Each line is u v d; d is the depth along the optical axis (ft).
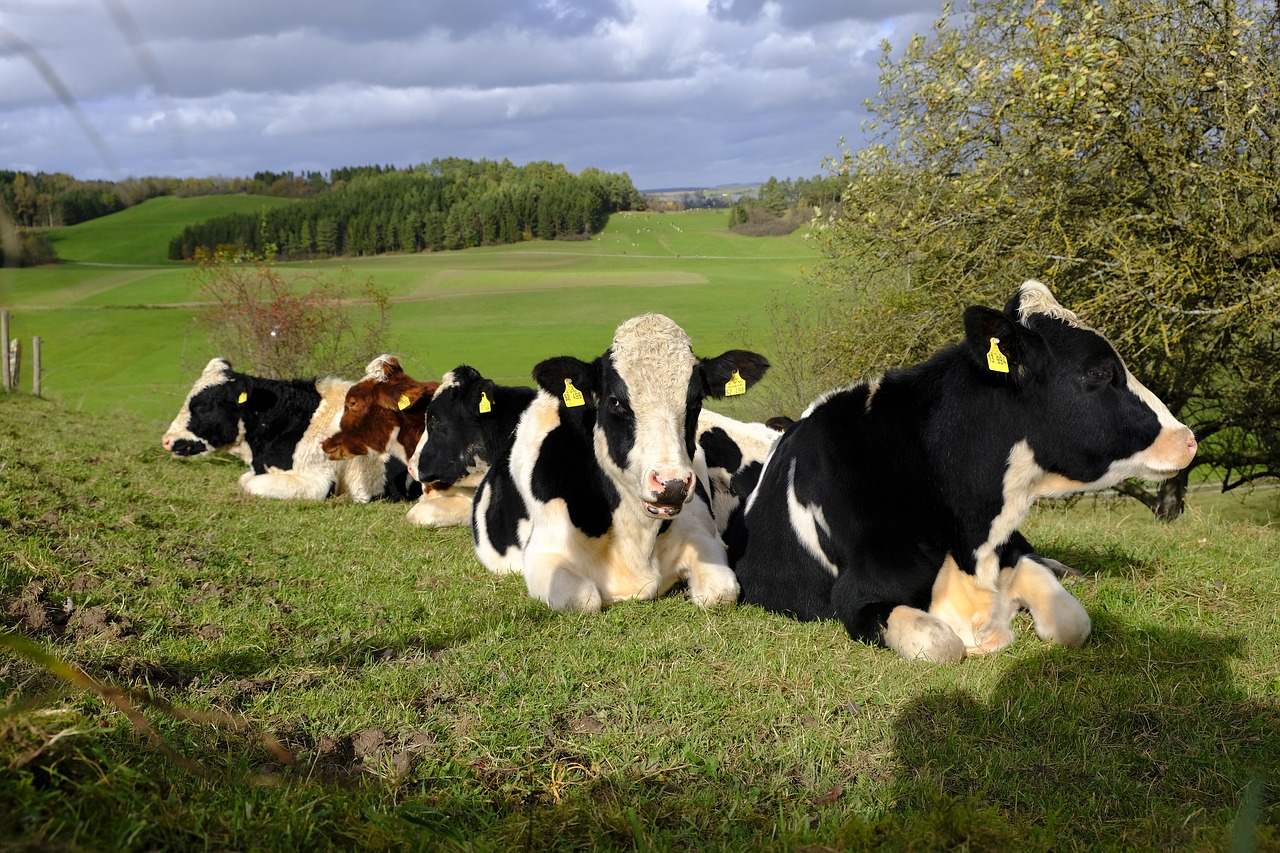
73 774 8.63
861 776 11.61
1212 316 39.09
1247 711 13.46
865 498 17.53
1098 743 12.60
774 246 384.06
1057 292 40.45
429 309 221.25
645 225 456.04
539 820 10.28
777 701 13.80
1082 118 36.27
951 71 39.11
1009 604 17.52
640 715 13.33
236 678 14.10
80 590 17.35
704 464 23.47
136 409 82.94
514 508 22.80
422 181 465.06
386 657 15.58
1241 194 38.14
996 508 17.31
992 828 9.82
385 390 35.81
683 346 19.44
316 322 73.15
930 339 45.83
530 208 429.38
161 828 8.41
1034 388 16.92
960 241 41.16
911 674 15.07
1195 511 28.45
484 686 14.21
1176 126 37.88
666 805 10.87
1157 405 16.83
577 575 19.83
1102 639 16.66
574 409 20.85
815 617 18.95
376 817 9.55
